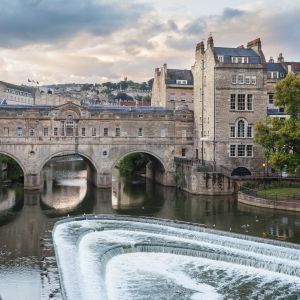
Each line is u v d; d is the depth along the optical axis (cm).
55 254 4484
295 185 8531
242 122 9462
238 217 6762
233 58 9619
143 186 10256
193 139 10212
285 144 7556
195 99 10369
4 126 9181
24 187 9325
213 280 4181
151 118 9862
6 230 5959
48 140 9356
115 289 3888
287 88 7506
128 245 4866
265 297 3850
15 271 4288
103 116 9619
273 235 5625
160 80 12631
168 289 3931
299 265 4488
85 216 6481
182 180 9588
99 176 9644
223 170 9219
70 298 3438
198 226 5972
